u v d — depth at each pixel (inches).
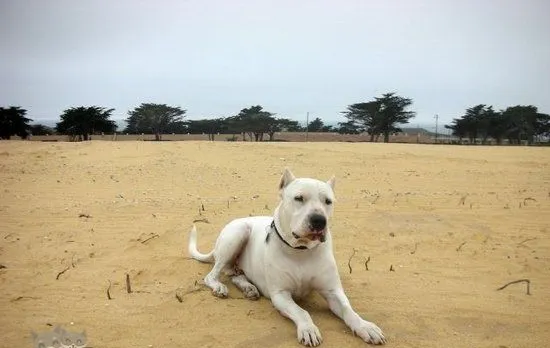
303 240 158.2
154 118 2620.6
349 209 342.3
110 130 2326.5
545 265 224.8
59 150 724.7
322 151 757.3
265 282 180.9
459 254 242.4
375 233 279.4
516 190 443.8
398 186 467.8
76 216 324.8
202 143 822.5
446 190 442.3
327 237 166.1
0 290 192.2
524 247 253.9
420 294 187.3
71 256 237.1
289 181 171.3
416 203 367.9
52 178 507.8
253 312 169.6
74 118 2171.5
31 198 397.7
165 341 147.2
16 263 227.1
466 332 154.2
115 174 531.8
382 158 705.0
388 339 149.0
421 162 676.1
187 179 502.3
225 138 2454.5
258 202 369.4
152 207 352.8
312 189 161.0
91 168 575.8
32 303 178.5
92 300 181.6
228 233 199.3
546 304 177.3
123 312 169.6
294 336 150.3
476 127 2640.3
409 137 3095.5
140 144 791.7
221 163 623.8
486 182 501.4
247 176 525.3
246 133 2635.3
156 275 211.0
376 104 2513.5
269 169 581.6
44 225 300.0
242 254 203.2
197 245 256.1
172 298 182.7
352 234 276.8
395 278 206.5
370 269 219.3
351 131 2824.8
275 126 2464.3
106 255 239.3
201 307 173.6
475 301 180.1
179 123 2701.8
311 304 179.6
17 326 158.1
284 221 164.1
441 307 173.9
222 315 166.6
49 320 163.0
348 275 210.5
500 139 2672.2
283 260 167.2
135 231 283.6
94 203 371.6
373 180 508.1
